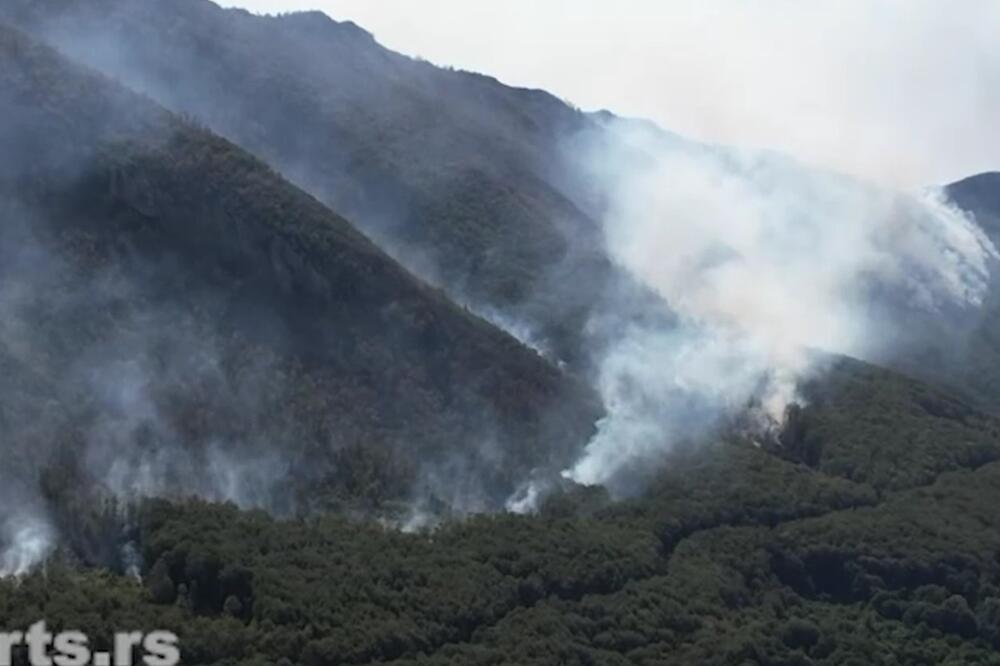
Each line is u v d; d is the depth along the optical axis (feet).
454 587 462.60
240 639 414.21
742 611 503.61
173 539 451.12
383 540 485.97
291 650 416.05
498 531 508.12
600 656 451.12
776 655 477.36
